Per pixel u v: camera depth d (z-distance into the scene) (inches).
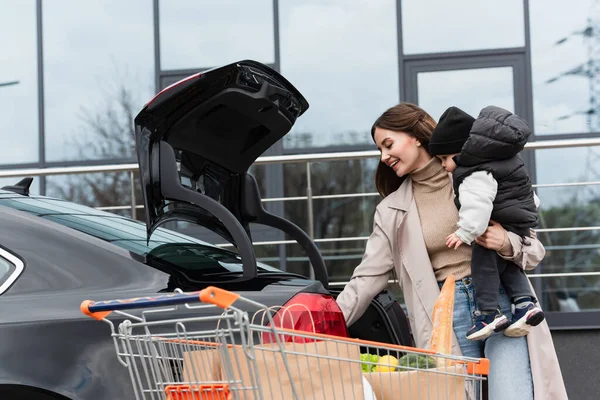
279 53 430.0
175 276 155.6
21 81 441.1
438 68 422.3
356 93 425.7
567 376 314.2
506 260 172.9
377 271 180.9
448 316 150.3
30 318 145.3
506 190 169.3
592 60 411.8
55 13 441.4
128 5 438.6
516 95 416.2
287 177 416.2
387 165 187.3
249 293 149.5
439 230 175.5
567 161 400.5
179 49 435.8
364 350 194.9
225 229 176.9
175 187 163.3
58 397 142.3
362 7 426.9
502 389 168.4
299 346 124.6
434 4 422.3
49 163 437.4
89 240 158.4
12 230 157.9
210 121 168.4
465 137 171.3
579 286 373.7
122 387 142.6
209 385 123.6
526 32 416.5
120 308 121.6
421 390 133.2
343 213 408.8
